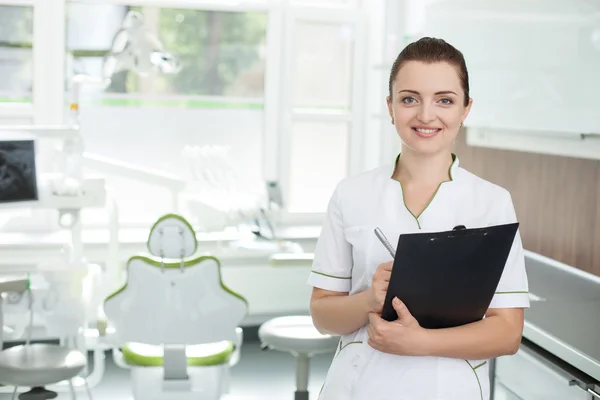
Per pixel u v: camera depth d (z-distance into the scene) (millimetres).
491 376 2400
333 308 1484
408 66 1409
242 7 4559
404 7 4328
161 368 2775
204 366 2793
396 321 1384
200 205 3910
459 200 1493
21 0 4176
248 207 3951
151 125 4539
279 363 4219
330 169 4844
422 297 1363
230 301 2600
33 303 2930
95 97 4422
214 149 4207
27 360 2631
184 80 4559
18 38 4227
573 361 1977
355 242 1522
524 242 3256
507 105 2756
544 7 2484
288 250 3596
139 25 3529
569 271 2891
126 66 3504
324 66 4754
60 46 4273
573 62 2336
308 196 4824
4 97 4250
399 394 1458
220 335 2625
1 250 4062
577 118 2332
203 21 4535
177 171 4605
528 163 3186
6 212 4277
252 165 4730
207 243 3553
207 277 2564
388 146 4543
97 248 4199
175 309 2576
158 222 2533
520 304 1462
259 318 4516
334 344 2939
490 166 3467
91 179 3273
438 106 1412
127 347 2840
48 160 4188
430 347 1374
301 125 4754
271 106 4684
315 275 1570
